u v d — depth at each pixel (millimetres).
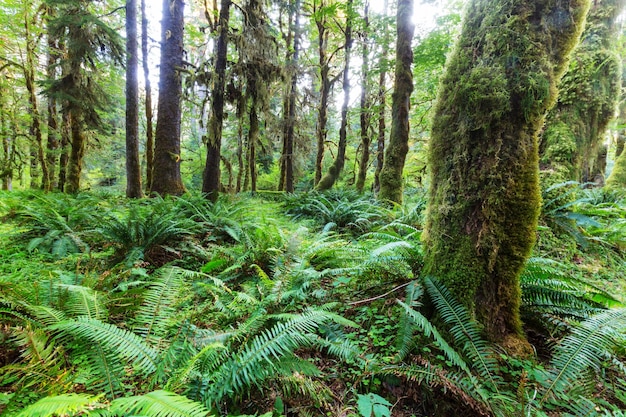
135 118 9719
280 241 4184
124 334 1811
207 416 1537
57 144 13453
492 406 1559
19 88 13039
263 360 1842
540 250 4094
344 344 2090
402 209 6336
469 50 2332
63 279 2730
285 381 1793
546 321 2311
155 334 2100
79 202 7164
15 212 5746
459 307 2168
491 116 2176
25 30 10875
